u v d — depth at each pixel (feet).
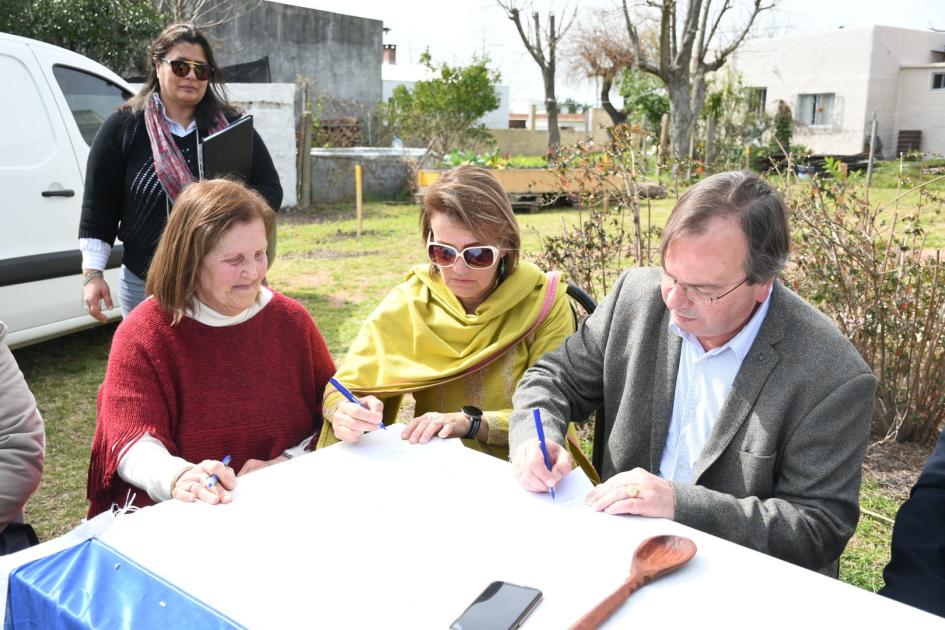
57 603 3.80
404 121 59.77
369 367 7.64
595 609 3.70
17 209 14.23
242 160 11.01
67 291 15.25
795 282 12.91
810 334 5.43
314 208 43.65
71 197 15.26
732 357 5.69
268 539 4.44
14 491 6.28
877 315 12.07
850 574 8.89
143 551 4.29
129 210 10.82
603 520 4.72
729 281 5.13
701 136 65.31
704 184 5.34
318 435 7.47
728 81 68.90
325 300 22.36
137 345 6.65
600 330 6.69
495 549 4.34
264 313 7.24
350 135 53.16
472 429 6.74
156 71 10.73
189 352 6.81
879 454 12.18
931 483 5.01
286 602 3.80
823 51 78.64
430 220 7.33
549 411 6.34
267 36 62.59
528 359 7.70
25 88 14.76
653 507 4.82
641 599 3.86
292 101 40.91
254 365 7.10
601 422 7.08
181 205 6.53
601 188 13.66
